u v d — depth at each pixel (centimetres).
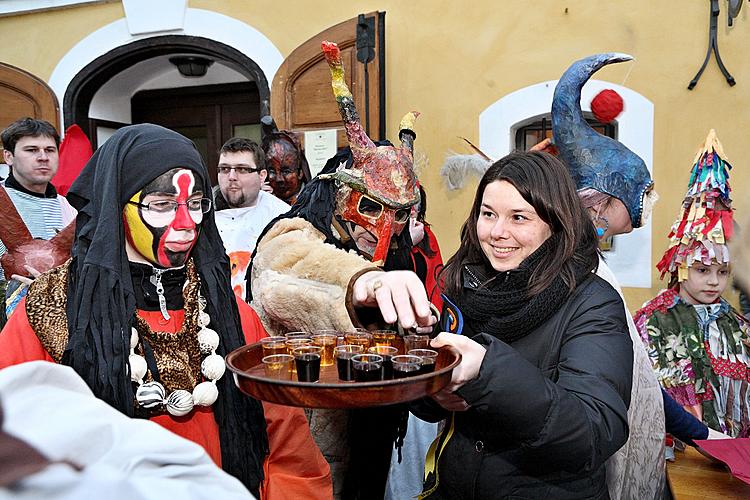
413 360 88
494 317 114
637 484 127
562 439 88
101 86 413
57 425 35
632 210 155
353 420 146
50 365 40
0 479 30
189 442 40
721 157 198
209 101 457
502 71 328
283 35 358
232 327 108
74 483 32
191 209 102
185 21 370
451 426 122
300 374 86
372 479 150
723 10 297
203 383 101
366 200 143
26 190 271
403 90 342
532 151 120
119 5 380
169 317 105
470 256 128
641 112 309
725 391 197
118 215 96
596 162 155
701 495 133
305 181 320
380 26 333
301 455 112
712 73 300
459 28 333
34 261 182
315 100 346
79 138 333
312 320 113
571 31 317
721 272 204
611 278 128
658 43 306
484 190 121
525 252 115
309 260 117
